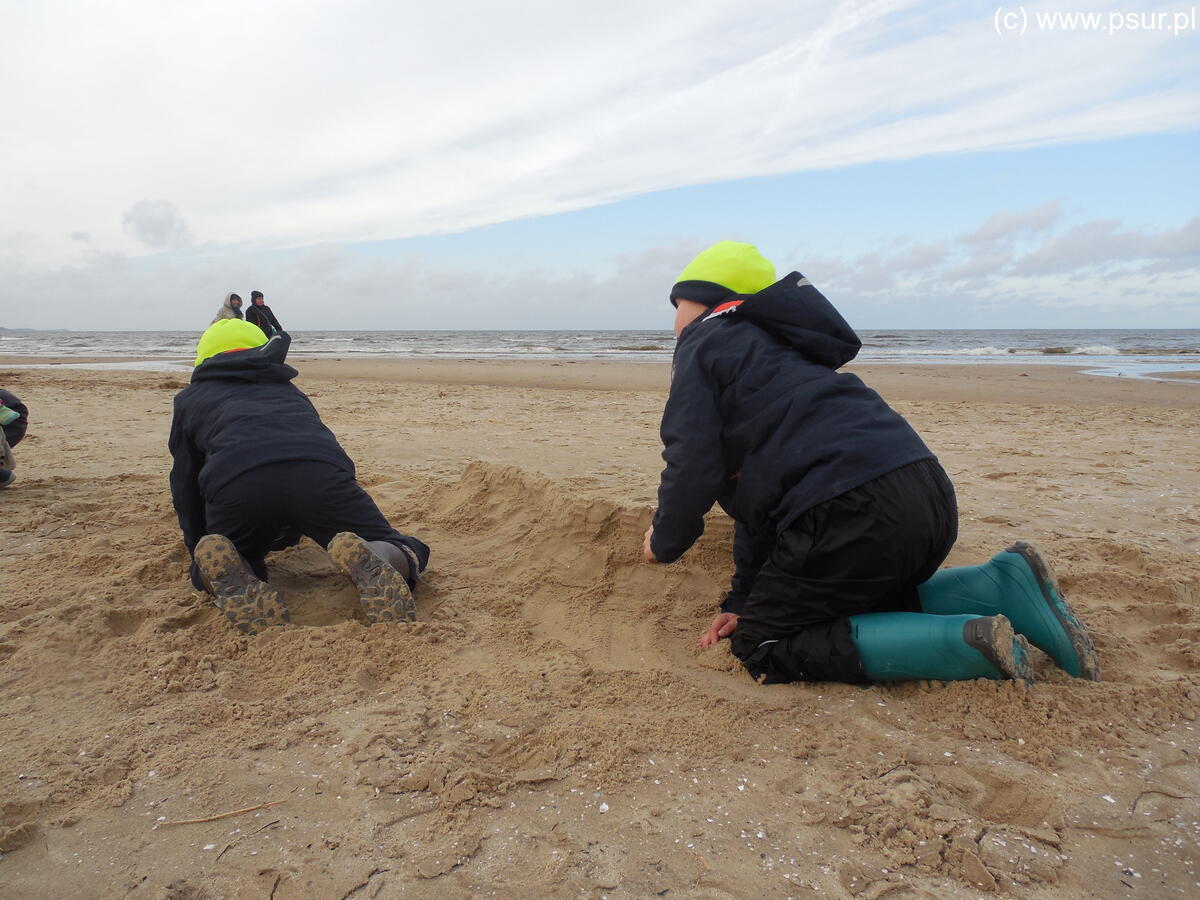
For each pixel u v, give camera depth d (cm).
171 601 291
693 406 233
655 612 301
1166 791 183
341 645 250
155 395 1147
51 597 293
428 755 196
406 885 152
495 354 3219
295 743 201
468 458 625
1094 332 12219
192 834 167
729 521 353
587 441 736
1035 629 238
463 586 323
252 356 312
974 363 2386
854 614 233
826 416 224
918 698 223
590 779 188
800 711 220
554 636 280
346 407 1030
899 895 151
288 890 151
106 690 227
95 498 456
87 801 177
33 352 3369
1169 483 551
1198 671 245
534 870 157
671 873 157
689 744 202
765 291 239
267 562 352
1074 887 153
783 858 161
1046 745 200
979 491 522
